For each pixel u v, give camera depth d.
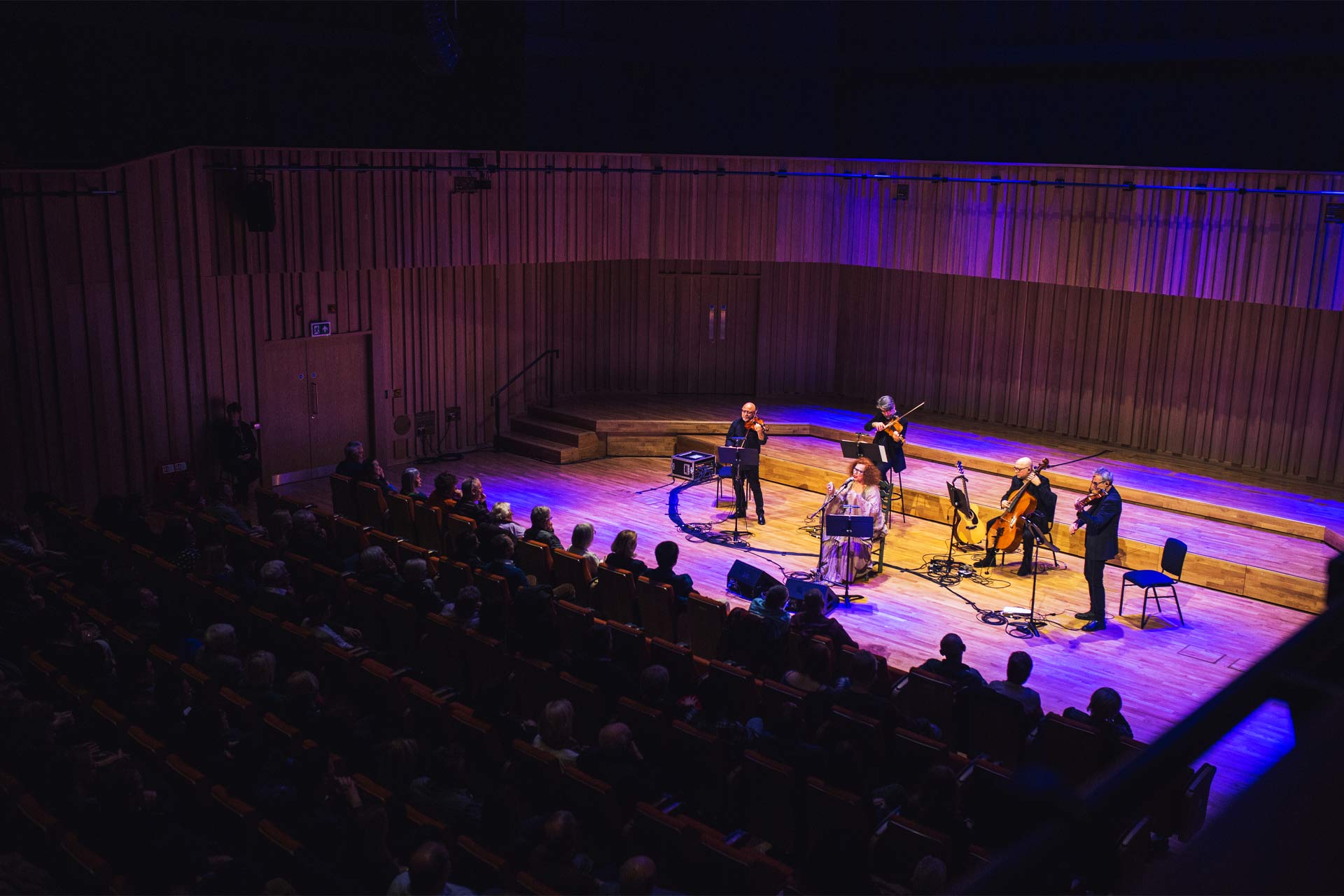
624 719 6.10
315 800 4.97
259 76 12.65
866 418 15.43
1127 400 14.11
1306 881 0.66
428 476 14.20
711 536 12.02
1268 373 12.95
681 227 14.80
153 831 4.48
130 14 11.55
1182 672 9.05
